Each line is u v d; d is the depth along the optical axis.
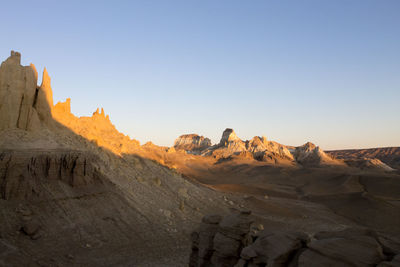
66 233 28.94
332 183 117.25
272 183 130.12
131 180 46.94
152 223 37.62
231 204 61.81
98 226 32.09
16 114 34.62
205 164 175.62
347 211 75.50
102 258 27.39
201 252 20.33
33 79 37.19
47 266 23.78
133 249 30.55
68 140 41.38
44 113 39.56
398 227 60.22
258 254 14.70
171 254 30.92
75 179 35.53
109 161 46.66
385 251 11.85
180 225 40.56
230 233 18.19
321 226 55.78
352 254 11.72
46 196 31.36
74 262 25.56
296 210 69.56
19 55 36.69
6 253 23.23
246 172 155.25
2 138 32.31
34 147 34.00
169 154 176.50
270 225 50.72
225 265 18.03
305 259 12.89
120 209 36.81
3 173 29.56
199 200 55.47
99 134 56.62
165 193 50.53
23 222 27.48
